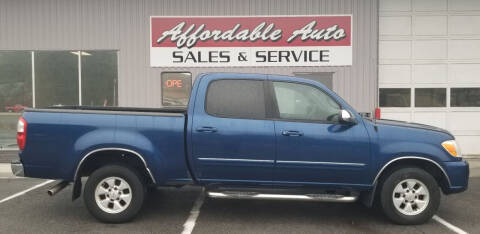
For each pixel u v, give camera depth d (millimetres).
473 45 10961
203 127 5191
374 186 5254
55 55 11062
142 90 11055
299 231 5113
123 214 5277
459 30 10938
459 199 6711
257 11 10859
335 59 10883
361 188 5266
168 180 5273
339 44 10859
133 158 5402
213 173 5273
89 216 5676
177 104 11070
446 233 5059
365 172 5191
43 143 5188
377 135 5199
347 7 10812
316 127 5203
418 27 10969
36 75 11047
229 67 10977
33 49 11039
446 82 11023
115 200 5297
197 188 7391
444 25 10945
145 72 11039
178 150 5234
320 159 5180
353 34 10836
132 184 5281
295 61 10906
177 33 10961
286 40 10875
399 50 10984
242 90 5352
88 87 11070
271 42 10891
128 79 11047
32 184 7758
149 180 5535
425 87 11039
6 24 11031
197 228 5191
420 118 11039
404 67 11016
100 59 11055
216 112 5273
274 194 5246
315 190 5363
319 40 10867
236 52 10938
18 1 10969
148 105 11055
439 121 11062
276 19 10844
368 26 10836
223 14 10891
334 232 5082
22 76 11047
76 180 5211
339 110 5262
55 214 5773
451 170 5230
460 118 11055
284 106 5316
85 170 5543
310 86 5352
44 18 10992
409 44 10977
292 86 5367
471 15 10906
